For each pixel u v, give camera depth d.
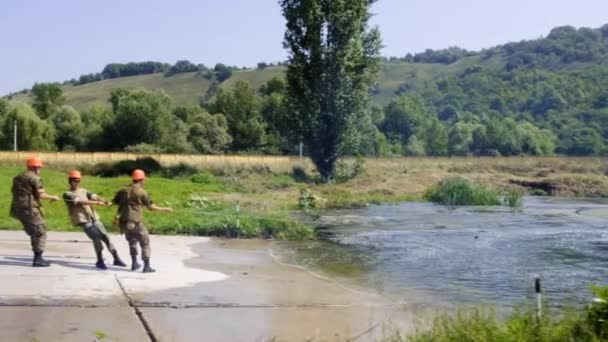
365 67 54.91
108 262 13.98
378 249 20.09
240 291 11.95
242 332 9.14
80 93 193.12
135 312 9.88
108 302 10.38
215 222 22.05
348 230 25.84
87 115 102.56
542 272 16.42
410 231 25.81
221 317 9.92
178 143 89.12
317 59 53.78
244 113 104.38
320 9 53.06
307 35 53.81
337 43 53.59
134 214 13.05
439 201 46.19
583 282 15.10
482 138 120.06
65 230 19.67
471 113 165.12
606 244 22.56
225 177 53.75
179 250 17.28
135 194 13.10
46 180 36.06
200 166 58.53
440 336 8.23
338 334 9.25
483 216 34.75
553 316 9.69
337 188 51.09
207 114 97.00
